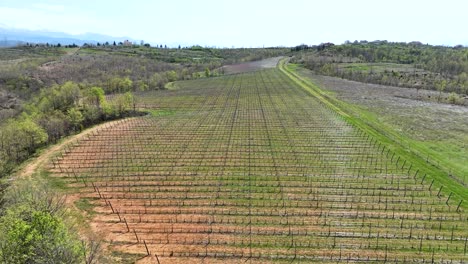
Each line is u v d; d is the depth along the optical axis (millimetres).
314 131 68188
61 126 70375
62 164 54031
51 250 25500
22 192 39250
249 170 50156
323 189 44094
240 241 33969
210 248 33031
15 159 56781
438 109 85750
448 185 44562
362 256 31656
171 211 39375
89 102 84125
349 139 63000
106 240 34281
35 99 91125
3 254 24625
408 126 70625
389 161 52656
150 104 96938
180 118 81188
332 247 32969
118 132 70625
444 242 33469
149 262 31219
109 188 45469
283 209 39562
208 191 44062
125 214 39000
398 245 33062
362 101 95062
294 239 34188
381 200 41188
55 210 34250
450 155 54750
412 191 43281
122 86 115500
